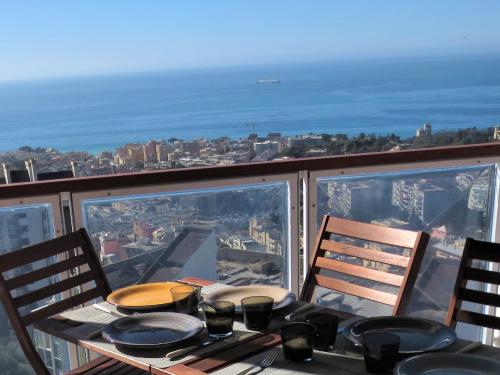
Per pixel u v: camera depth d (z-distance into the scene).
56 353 2.79
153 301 2.01
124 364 2.19
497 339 3.36
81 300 2.33
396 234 2.21
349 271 2.31
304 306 1.95
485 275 2.00
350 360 1.55
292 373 1.48
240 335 1.71
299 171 2.98
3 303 2.02
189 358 1.56
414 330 1.70
